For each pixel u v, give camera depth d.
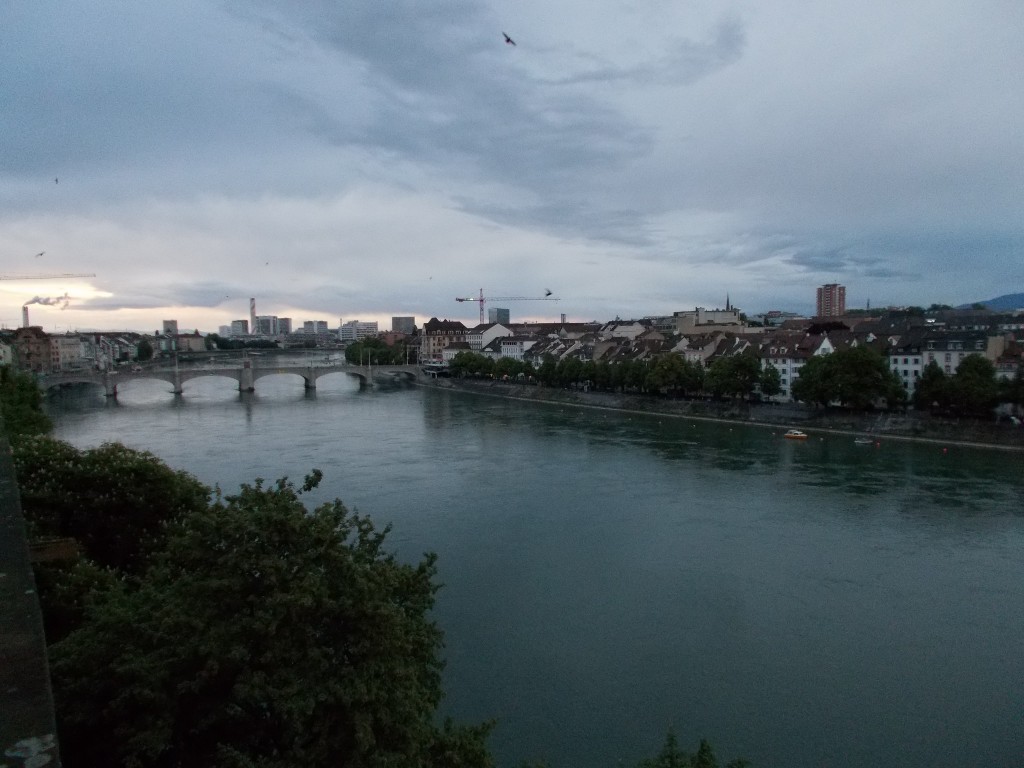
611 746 41.03
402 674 23.59
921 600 59.69
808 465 110.50
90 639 23.59
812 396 148.50
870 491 93.38
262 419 174.75
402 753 22.92
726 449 125.75
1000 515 81.81
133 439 142.00
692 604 59.16
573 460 117.69
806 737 42.03
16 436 55.12
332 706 22.70
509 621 56.16
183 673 22.61
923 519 80.88
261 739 23.61
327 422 168.50
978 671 48.97
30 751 9.33
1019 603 58.97
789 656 50.91
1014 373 139.12
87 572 33.41
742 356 168.25
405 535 77.12
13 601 13.66
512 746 40.88
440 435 146.38
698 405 172.88
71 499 45.41
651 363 193.38
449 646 52.19
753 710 44.59
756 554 70.50
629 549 72.19
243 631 22.69
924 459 113.69
